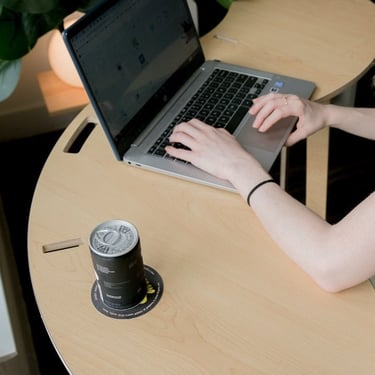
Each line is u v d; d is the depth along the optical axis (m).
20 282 1.92
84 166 1.18
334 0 1.65
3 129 2.54
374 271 0.89
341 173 2.23
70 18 2.16
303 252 0.92
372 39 1.49
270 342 0.85
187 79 1.37
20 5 1.35
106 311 0.90
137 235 0.86
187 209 1.06
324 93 1.33
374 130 1.23
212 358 0.84
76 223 1.06
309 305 0.90
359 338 0.85
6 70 1.49
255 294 0.92
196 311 0.90
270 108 1.20
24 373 1.47
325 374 0.81
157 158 1.15
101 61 1.11
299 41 1.50
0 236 1.91
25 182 2.32
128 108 1.18
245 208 1.06
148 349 0.85
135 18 1.21
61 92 2.38
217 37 1.53
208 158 1.09
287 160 2.11
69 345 0.86
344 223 0.91
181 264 0.97
